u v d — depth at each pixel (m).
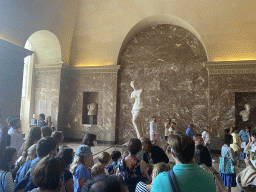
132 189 2.73
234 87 10.80
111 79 13.06
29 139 3.61
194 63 12.09
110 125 12.84
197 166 1.63
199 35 11.43
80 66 13.52
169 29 12.70
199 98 11.77
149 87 12.62
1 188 2.55
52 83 13.41
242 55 10.91
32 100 13.65
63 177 2.55
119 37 12.73
